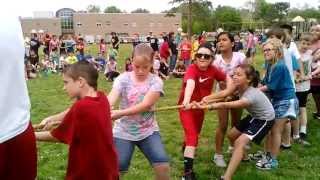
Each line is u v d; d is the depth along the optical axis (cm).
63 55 2330
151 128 448
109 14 9256
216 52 679
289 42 709
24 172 278
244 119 575
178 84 1617
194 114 550
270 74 622
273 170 622
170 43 1916
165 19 9206
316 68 856
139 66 433
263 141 730
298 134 769
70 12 9294
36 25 9006
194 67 557
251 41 2753
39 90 1477
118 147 438
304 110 769
